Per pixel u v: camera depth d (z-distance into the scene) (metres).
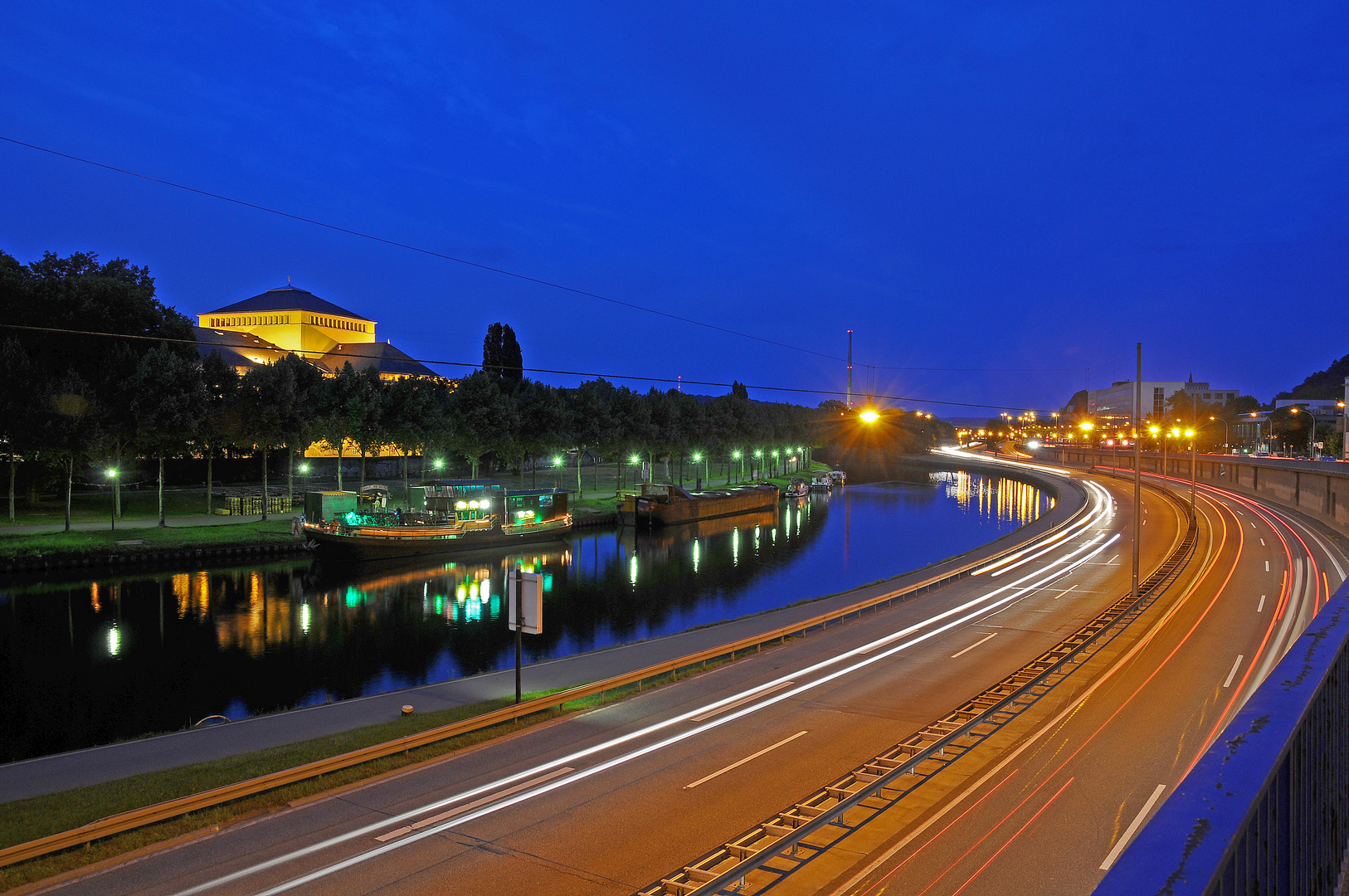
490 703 31.34
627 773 23.80
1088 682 32.41
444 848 19.00
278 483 106.81
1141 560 69.81
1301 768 3.72
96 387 71.62
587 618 55.75
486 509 85.88
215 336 138.38
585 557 81.50
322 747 25.88
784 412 187.12
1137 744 25.39
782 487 160.25
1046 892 16.09
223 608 55.41
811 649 40.00
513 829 20.03
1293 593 52.44
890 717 29.30
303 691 39.44
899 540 95.31
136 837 19.12
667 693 32.50
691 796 22.05
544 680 34.75
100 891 16.97
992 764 21.94
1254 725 3.34
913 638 42.34
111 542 66.19
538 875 17.70
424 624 53.09
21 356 64.50
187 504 87.12
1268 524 87.06
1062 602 52.19
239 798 21.41
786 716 29.41
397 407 86.75
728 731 27.72
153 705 37.03
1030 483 177.00
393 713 30.48
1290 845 3.52
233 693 39.00
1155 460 170.12
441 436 88.69
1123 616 44.06
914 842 18.31
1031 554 75.12
